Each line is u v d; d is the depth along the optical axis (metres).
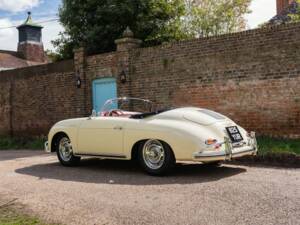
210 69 11.53
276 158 8.44
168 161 7.10
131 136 7.54
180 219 4.71
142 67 13.17
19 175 8.09
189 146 6.84
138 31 16.77
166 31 17.30
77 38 17.67
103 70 14.40
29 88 17.69
